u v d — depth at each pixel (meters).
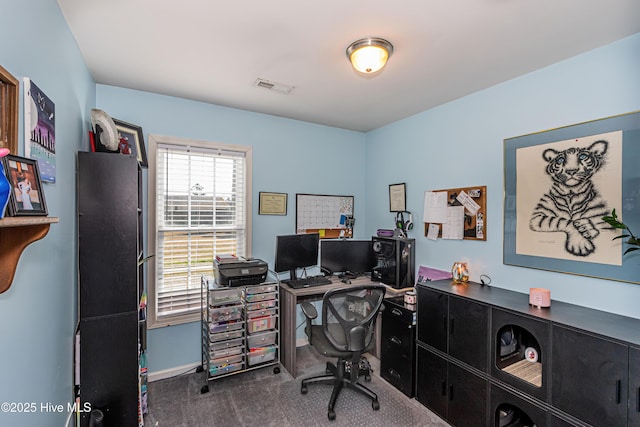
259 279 2.52
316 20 1.51
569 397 1.47
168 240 2.57
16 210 0.83
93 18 1.50
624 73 1.65
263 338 2.58
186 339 2.64
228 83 2.28
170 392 2.34
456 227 2.54
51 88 1.31
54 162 1.34
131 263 1.68
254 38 1.68
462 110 2.51
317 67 2.02
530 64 1.95
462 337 1.97
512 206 2.15
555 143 1.92
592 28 1.56
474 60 1.90
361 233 3.62
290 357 2.60
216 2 1.38
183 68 2.04
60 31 1.42
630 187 1.61
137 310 1.70
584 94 1.79
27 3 1.08
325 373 2.61
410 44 1.72
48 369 1.29
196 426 1.98
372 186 3.53
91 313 1.60
